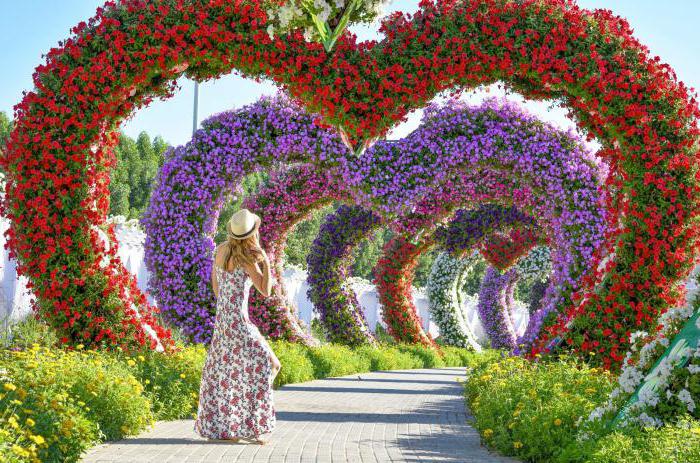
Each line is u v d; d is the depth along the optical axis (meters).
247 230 6.45
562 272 13.52
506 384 8.34
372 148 14.59
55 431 5.37
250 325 6.57
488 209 21.81
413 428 8.34
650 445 4.62
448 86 9.71
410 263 23.75
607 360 9.73
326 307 20.34
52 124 9.10
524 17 9.55
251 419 6.46
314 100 9.52
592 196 13.52
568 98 9.91
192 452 5.93
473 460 6.23
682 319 6.33
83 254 9.27
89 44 9.33
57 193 9.12
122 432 6.59
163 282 13.98
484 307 32.16
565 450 5.57
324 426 8.10
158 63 9.39
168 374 8.38
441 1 9.61
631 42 9.47
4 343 10.71
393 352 20.27
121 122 9.66
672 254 9.31
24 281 13.67
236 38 9.38
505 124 14.04
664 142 9.36
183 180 14.22
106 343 9.37
